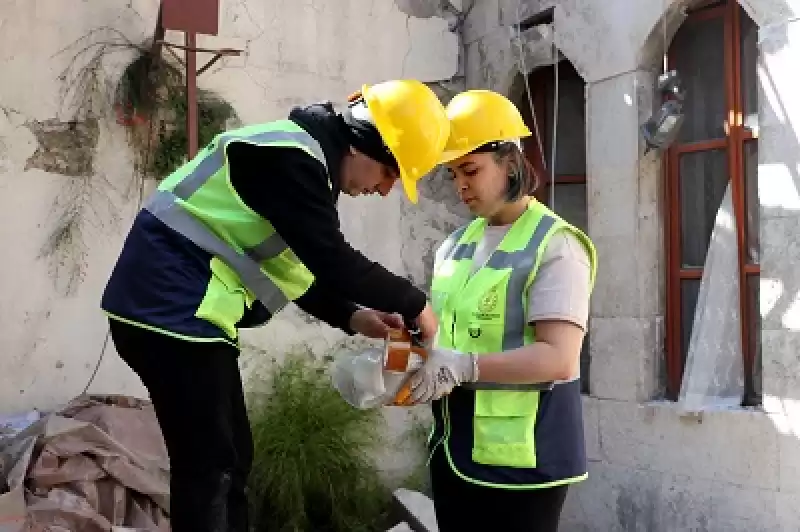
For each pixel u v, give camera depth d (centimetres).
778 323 340
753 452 346
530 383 190
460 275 209
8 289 378
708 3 385
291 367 434
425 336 184
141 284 170
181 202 173
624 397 402
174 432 172
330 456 406
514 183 202
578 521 422
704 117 392
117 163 405
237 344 182
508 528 192
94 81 398
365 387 182
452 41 508
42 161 387
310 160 167
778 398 339
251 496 400
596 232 419
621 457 402
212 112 428
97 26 400
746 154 373
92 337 398
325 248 165
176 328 167
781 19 339
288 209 164
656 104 400
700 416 366
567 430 195
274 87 450
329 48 468
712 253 379
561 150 468
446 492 201
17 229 381
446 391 182
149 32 414
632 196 399
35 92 386
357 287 168
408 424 475
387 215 483
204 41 429
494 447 190
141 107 407
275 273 183
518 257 195
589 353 423
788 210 337
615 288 408
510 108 204
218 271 172
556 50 444
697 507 367
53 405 386
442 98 506
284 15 454
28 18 385
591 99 421
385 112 178
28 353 382
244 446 185
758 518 343
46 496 296
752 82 371
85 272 396
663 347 401
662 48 397
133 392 408
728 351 371
